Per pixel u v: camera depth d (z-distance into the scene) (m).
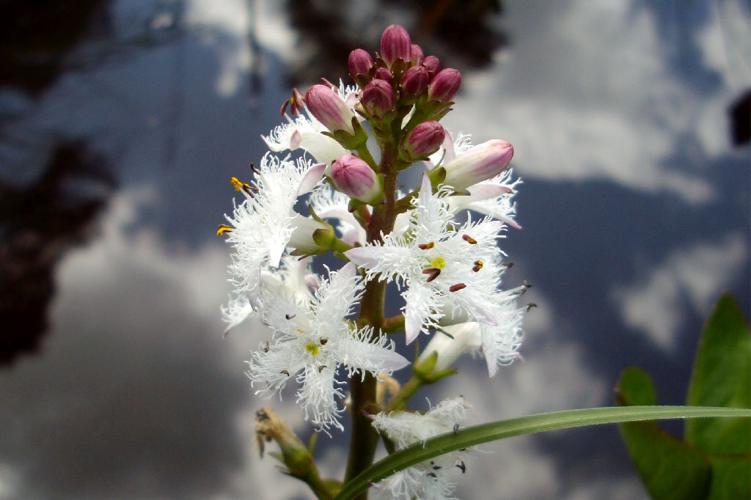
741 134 0.33
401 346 0.23
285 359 0.14
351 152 0.15
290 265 0.15
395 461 0.14
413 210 0.14
